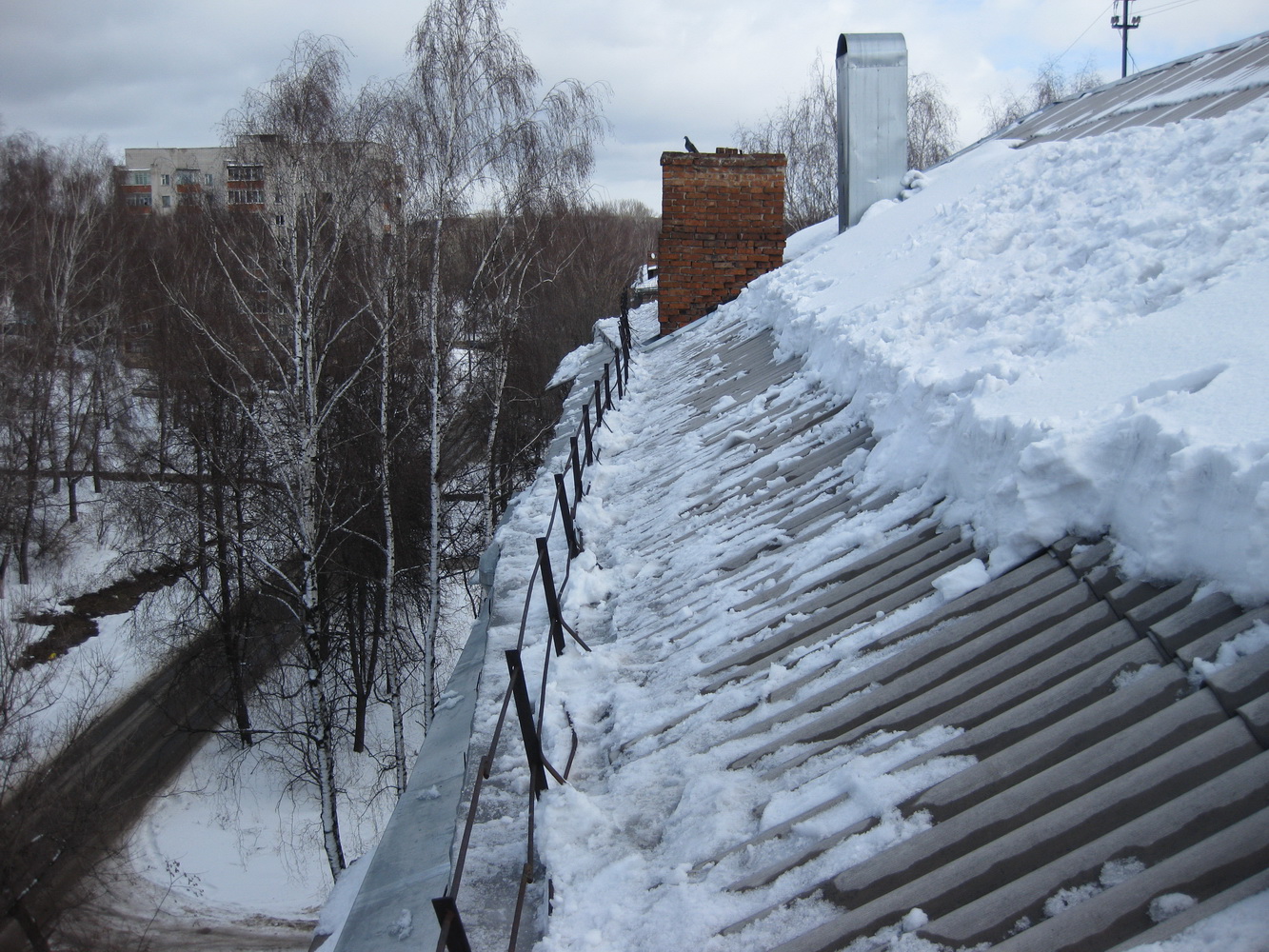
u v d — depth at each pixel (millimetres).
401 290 17344
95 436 26516
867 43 9766
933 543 3045
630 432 7609
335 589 20688
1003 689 2199
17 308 27453
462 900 2387
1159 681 1955
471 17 16000
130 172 45938
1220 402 2289
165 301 23078
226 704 19938
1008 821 1849
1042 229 5199
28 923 13820
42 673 20562
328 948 2986
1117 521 2422
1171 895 1515
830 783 2205
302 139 15930
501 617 4238
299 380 16203
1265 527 1937
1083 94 9258
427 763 3189
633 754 2854
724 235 11250
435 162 16062
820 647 2838
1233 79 6410
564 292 30719
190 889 15734
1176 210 4117
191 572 23578
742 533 4094
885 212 8906
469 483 24797
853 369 5051
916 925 1715
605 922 2127
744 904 1972
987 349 3850
